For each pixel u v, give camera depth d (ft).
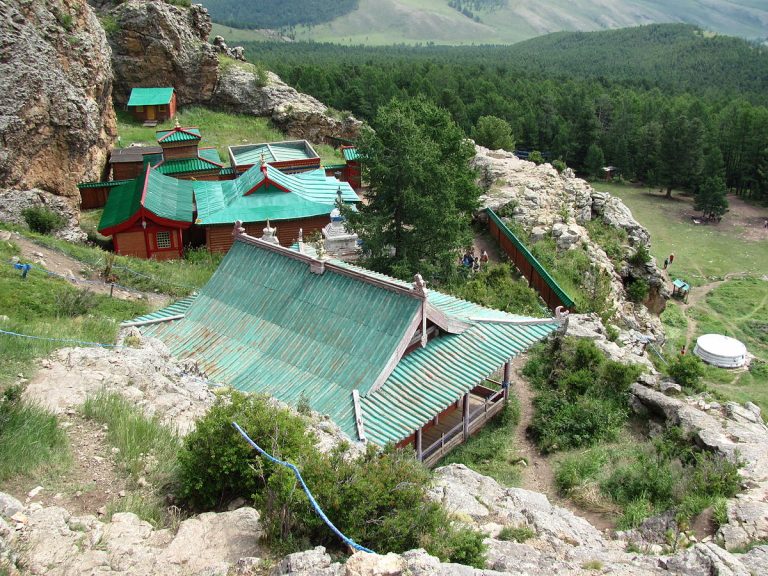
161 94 229.86
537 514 55.47
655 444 76.13
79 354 61.41
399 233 125.59
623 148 371.56
